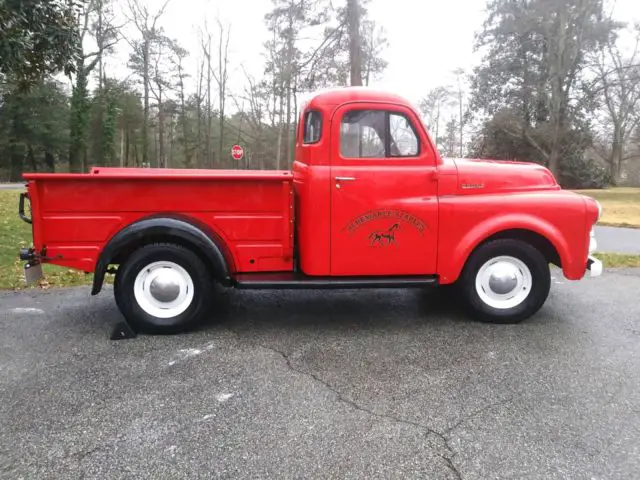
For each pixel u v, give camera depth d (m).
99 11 31.16
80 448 2.59
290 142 32.88
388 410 3.00
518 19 27.72
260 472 2.39
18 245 8.32
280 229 4.31
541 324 4.68
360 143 4.36
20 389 3.27
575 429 2.79
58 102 45.03
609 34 27.16
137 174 4.20
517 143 30.56
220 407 3.03
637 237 11.21
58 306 5.25
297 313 5.02
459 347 4.06
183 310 4.33
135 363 3.71
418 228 4.41
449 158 4.88
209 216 4.24
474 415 2.95
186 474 2.38
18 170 44.22
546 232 4.45
